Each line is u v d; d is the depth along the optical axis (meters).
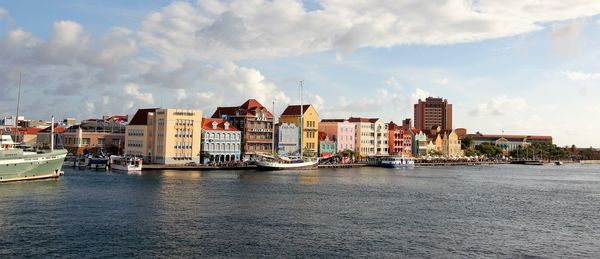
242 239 67.12
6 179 121.81
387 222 80.38
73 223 74.69
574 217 89.75
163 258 58.28
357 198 107.94
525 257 61.88
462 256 61.50
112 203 93.25
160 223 76.00
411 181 158.38
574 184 163.38
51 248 61.09
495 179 180.25
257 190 118.12
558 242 69.62
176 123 196.25
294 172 186.75
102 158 182.88
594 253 64.31
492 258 61.06
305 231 72.38
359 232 72.50
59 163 135.88
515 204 105.69
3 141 129.00
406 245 65.81
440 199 110.38
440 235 72.00
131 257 58.38
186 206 91.62
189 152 199.38
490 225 80.31
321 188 126.62
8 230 69.31
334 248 63.56
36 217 78.44
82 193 105.88
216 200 99.62
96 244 63.34
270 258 59.03
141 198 100.25
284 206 94.00
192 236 68.25
